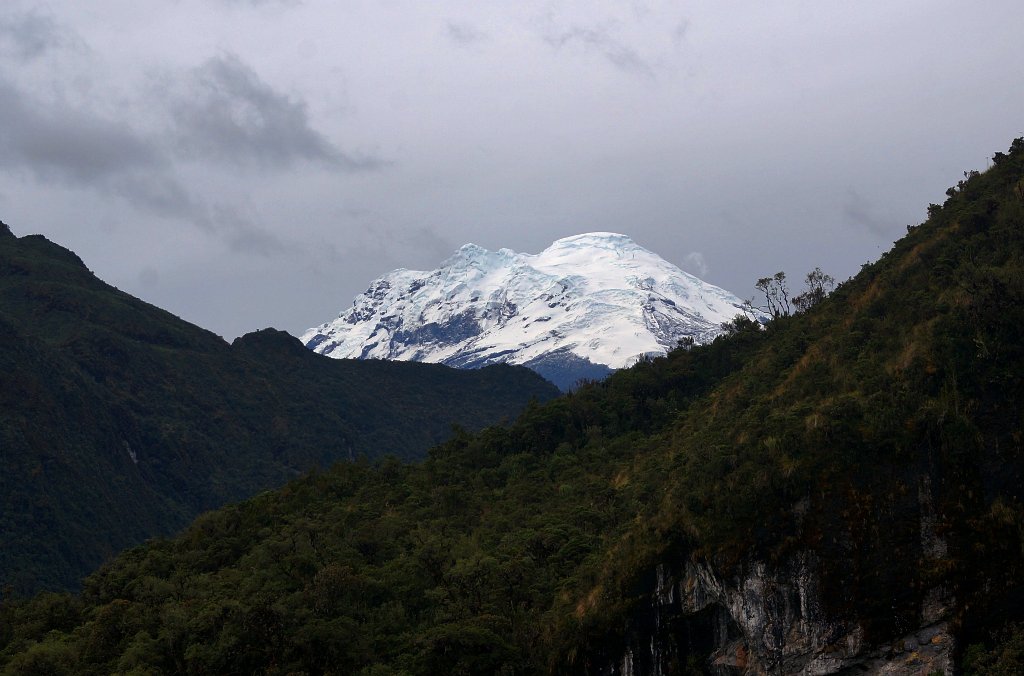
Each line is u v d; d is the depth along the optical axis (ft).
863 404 244.22
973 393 237.04
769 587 238.89
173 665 319.47
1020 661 208.23
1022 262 264.31
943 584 223.51
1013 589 218.59
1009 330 240.73
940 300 262.67
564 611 287.48
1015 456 228.02
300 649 302.86
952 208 327.26
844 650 229.25
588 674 269.23
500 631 290.97
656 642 260.62
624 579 269.23
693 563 254.88
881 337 277.85
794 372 301.43
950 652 219.00
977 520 224.74
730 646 250.37
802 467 241.35
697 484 263.90
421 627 310.45
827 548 234.58
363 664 298.15
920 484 231.50
